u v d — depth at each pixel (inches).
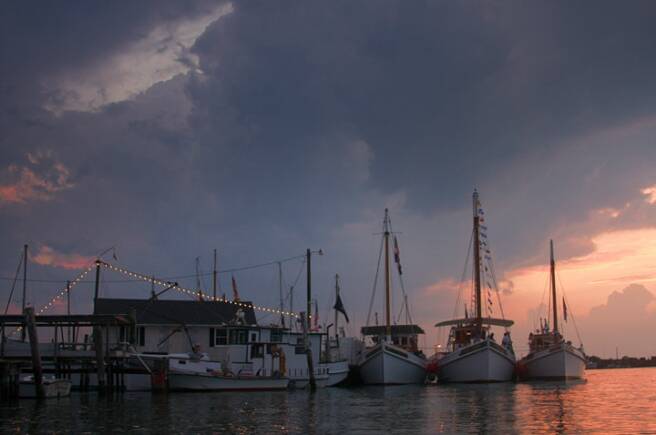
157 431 1424.7
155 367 2455.7
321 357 3280.0
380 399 2256.4
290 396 2384.4
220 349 2842.0
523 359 3506.4
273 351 2827.3
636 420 1630.2
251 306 3125.0
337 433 1409.9
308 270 3609.7
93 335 2475.4
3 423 1546.5
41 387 2135.8
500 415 1736.0
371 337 3791.8
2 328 2375.7
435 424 1552.7
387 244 3708.2
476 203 3720.5
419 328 3794.3
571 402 2119.8
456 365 3267.7
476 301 3644.2
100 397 2258.9
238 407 1923.0
